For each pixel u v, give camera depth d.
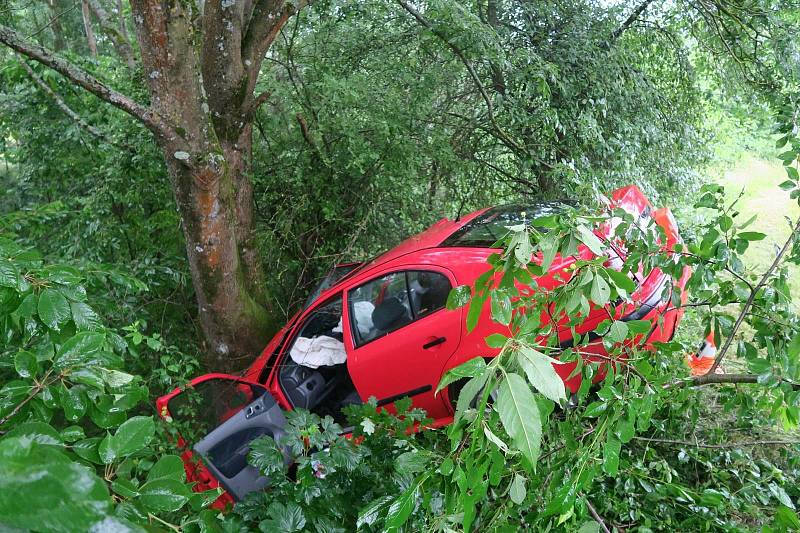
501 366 1.21
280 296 6.89
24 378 1.41
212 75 5.39
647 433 3.71
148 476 1.22
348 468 2.51
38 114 7.72
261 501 2.53
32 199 9.17
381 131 6.32
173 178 4.83
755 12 6.54
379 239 7.25
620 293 1.88
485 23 6.75
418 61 7.31
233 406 3.84
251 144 5.98
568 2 6.79
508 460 1.87
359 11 7.12
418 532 1.80
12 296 1.67
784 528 1.66
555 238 1.82
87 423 3.15
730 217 2.57
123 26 9.52
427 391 3.98
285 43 7.27
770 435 3.93
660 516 3.12
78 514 0.46
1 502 0.44
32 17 11.52
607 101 6.71
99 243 6.67
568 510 1.59
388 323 4.13
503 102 6.58
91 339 1.42
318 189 6.69
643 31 7.38
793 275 7.34
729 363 5.13
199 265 5.22
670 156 7.17
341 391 4.74
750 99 7.06
